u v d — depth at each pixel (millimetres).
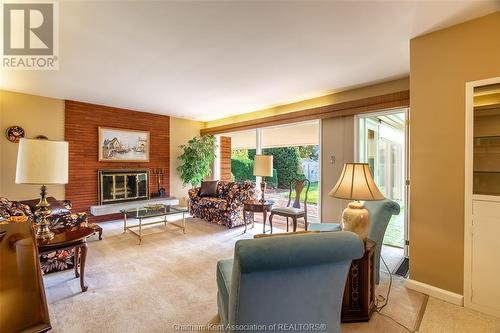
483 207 1989
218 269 1726
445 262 2170
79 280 2492
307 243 1151
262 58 2789
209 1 1811
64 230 2402
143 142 5555
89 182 4820
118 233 4105
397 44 2467
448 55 2148
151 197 5645
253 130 5762
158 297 2197
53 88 3879
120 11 1931
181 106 5074
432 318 1916
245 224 4297
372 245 1958
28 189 4168
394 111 3541
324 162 4191
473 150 2045
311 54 2693
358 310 1879
